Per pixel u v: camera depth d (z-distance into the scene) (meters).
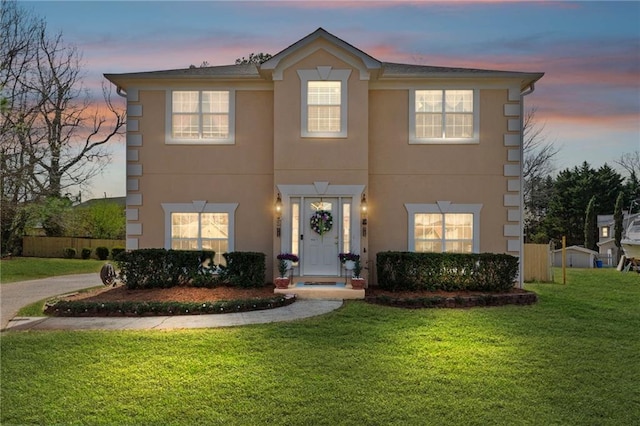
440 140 13.48
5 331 8.45
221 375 6.16
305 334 8.16
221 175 13.64
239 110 13.66
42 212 25.02
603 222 36.94
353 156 12.88
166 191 13.62
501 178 13.45
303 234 12.96
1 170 22.12
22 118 17.88
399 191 13.53
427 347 7.47
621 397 5.64
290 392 5.64
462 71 13.67
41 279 18.03
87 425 4.85
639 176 42.72
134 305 9.86
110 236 34.22
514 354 7.17
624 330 8.80
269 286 12.70
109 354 6.97
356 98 12.87
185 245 13.68
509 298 11.41
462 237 13.55
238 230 13.59
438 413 5.16
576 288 15.05
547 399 5.56
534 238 37.38
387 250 13.49
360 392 5.67
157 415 5.06
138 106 13.62
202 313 9.87
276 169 12.95
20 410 5.15
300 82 12.92
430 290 12.05
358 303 11.03
